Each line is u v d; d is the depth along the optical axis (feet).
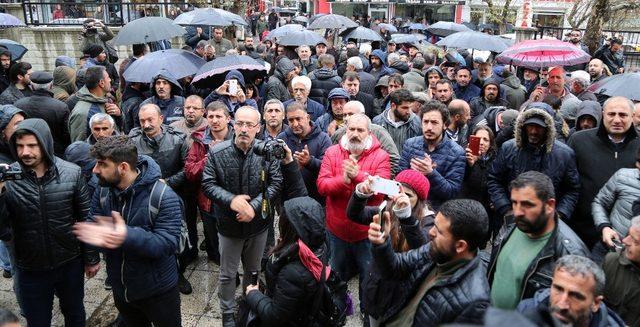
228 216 13.07
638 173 11.85
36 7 41.68
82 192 11.82
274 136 16.70
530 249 9.05
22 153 10.73
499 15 62.28
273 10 95.04
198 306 15.16
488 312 3.44
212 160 13.15
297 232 8.77
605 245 11.55
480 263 8.09
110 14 42.50
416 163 13.32
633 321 9.25
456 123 17.42
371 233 8.60
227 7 56.90
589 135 13.75
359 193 10.77
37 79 18.35
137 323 11.76
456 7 103.04
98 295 15.75
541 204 8.59
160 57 21.84
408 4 104.17
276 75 27.68
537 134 13.17
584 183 13.65
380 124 17.93
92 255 12.19
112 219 9.90
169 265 11.05
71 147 14.33
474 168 15.16
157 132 15.07
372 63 31.22
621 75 18.67
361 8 107.76
